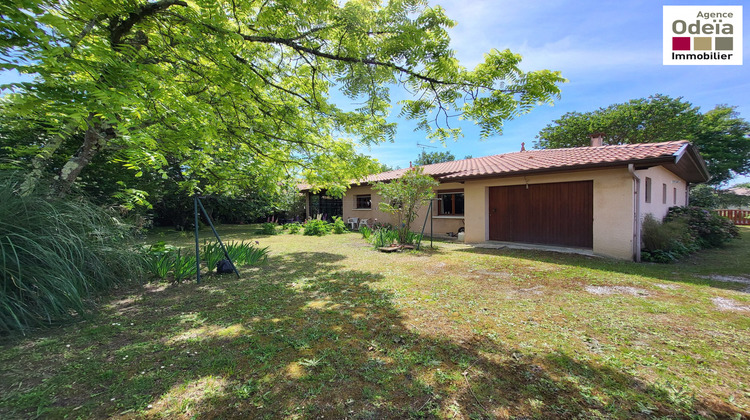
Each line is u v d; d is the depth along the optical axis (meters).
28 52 1.85
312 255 8.06
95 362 2.59
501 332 3.16
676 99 20.53
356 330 3.22
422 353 2.71
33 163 4.57
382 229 11.05
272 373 2.40
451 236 12.27
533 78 2.82
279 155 6.76
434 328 3.26
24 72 1.91
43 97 1.98
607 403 2.05
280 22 3.14
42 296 3.32
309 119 5.71
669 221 9.47
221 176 7.78
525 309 3.84
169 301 4.23
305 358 2.63
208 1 2.42
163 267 5.37
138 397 2.10
